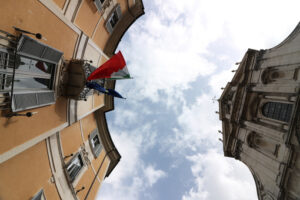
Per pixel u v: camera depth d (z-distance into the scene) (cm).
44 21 664
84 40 981
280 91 1101
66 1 811
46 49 650
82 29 1020
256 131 1253
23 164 678
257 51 1444
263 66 1301
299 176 897
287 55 1100
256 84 1341
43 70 720
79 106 1062
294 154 935
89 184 1198
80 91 862
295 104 946
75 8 891
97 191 1303
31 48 589
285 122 1066
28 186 689
